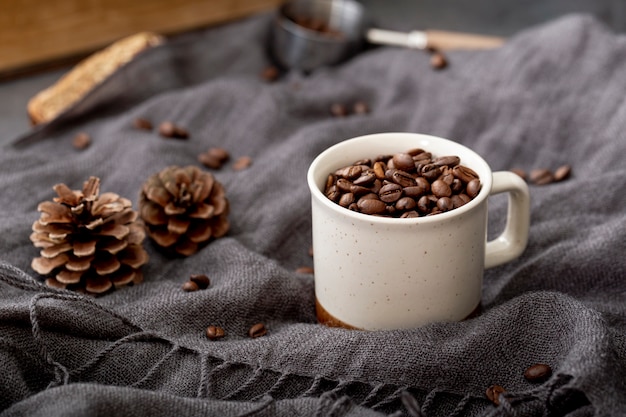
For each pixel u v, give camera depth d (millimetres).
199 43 833
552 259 561
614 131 657
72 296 508
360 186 500
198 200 593
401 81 763
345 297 508
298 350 499
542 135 678
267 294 543
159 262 596
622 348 504
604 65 692
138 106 779
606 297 556
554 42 715
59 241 557
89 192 573
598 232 571
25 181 652
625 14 985
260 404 466
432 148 530
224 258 571
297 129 737
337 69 819
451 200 492
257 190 647
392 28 881
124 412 455
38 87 854
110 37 917
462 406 489
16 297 531
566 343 496
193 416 464
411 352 491
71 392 454
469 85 723
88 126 750
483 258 516
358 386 495
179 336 520
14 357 489
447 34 801
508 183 516
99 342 506
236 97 743
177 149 693
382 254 485
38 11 860
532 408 476
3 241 585
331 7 874
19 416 452
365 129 707
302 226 624
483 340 498
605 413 458
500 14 1001
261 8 1009
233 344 506
